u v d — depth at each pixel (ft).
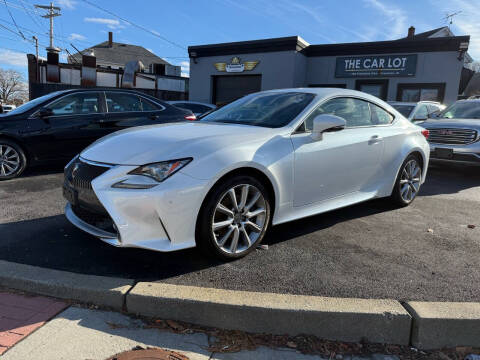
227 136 10.29
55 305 8.38
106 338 7.33
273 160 10.50
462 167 28.12
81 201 9.89
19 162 19.36
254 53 52.44
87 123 20.70
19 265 9.50
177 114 23.56
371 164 13.79
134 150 9.68
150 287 8.43
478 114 25.32
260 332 7.77
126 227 8.89
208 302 7.86
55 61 64.69
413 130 15.98
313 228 13.28
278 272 9.80
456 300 8.61
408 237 12.60
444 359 7.25
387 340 7.64
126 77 67.10
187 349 7.16
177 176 8.97
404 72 46.78
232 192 9.86
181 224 9.05
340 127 11.78
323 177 12.01
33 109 19.75
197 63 58.03
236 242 10.19
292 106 12.41
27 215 13.83
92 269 9.83
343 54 50.21
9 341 7.08
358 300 8.07
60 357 6.70
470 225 13.79
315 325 7.68
